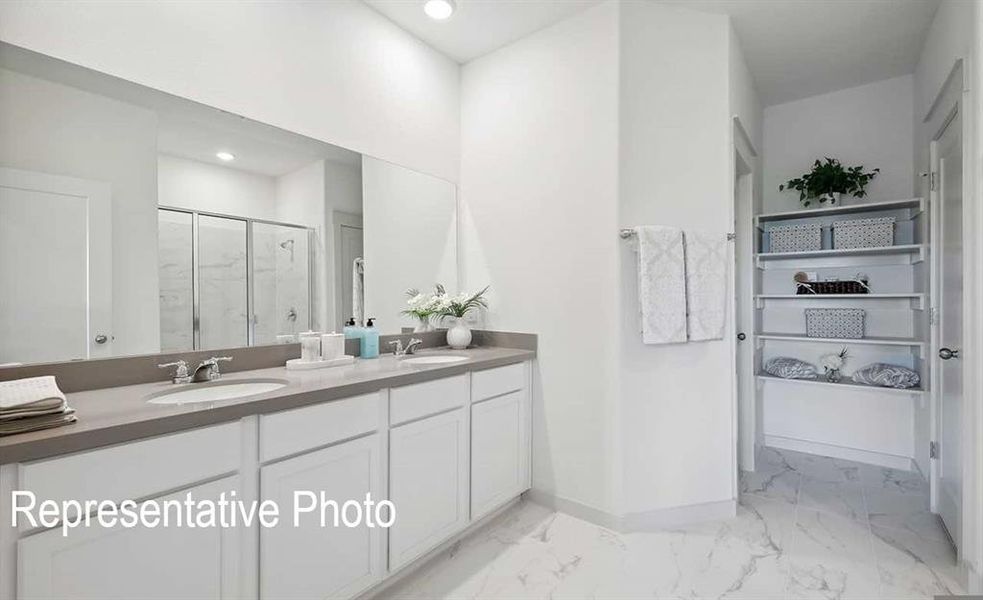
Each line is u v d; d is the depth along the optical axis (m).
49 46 1.32
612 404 2.12
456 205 2.70
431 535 1.79
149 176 1.54
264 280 1.87
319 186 2.04
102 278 1.44
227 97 1.71
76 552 0.93
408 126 2.42
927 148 2.47
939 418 2.21
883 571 1.77
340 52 2.10
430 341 2.55
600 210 2.16
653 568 1.81
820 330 3.00
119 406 1.17
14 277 1.28
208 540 1.14
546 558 1.88
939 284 2.23
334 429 1.43
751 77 2.90
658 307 2.08
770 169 3.42
